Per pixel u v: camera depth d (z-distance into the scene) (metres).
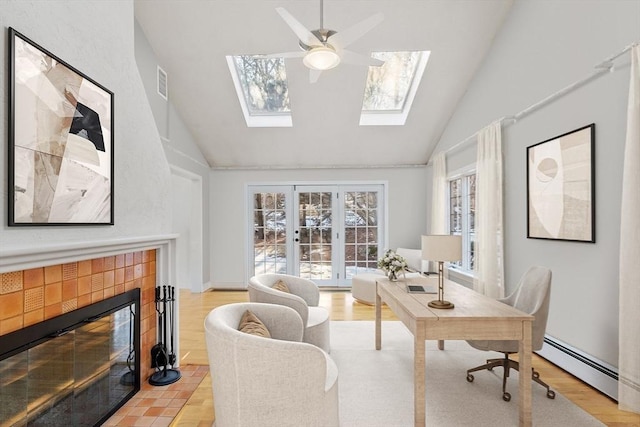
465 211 4.76
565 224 2.72
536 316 2.33
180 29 3.75
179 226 6.21
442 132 5.32
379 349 3.24
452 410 2.19
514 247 3.46
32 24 1.52
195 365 2.88
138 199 2.40
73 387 1.85
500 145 3.57
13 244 1.41
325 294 5.60
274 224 6.18
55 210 1.62
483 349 2.36
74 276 1.83
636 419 2.08
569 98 2.71
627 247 2.10
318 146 5.62
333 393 1.73
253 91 4.97
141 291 2.50
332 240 6.15
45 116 1.56
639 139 2.05
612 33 2.33
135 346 2.39
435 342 3.43
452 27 3.72
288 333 2.26
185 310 4.63
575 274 2.66
